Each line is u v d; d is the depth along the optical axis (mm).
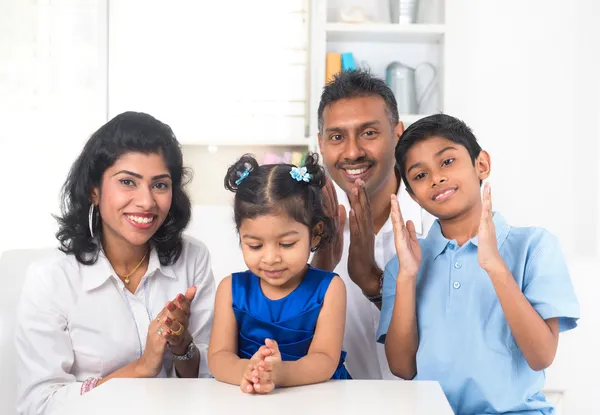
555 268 1308
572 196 3127
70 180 1487
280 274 1231
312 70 2982
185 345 1418
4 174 3107
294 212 1211
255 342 1285
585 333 1508
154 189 1444
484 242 1236
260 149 3133
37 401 1388
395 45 3113
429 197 1357
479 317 1312
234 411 896
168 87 3113
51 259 1493
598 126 3098
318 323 1269
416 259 1338
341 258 1856
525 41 3104
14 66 3115
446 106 2998
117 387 1025
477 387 1286
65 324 1462
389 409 904
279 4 3105
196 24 3109
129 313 1496
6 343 1590
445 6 2969
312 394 992
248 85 3115
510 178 3137
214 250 1986
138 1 3100
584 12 3082
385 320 1447
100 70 3092
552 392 1515
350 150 1724
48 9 3119
